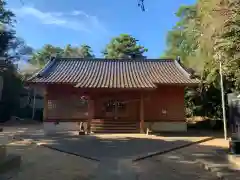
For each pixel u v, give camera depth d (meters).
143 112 20.34
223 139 17.11
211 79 17.92
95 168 9.45
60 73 22.25
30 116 38.06
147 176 8.41
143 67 24.33
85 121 21.62
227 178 7.77
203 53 14.02
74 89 21.88
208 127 24.34
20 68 44.62
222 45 9.59
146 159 11.18
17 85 36.16
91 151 12.66
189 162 10.51
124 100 22.48
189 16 22.98
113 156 11.55
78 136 18.16
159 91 21.92
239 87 11.65
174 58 27.14
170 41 28.66
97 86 19.44
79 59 25.77
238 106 11.57
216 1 9.63
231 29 9.27
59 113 21.69
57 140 16.23
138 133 19.95
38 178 7.91
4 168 8.08
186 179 8.07
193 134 19.41
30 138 17.02
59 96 21.81
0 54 36.34
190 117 28.27
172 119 21.52
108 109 22.55
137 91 20.83
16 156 9.29
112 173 8.76
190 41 22.94
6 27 33.84
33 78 20.70
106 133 19.91
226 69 10.79
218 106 23.94
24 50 43.09
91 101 21.19
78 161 10.63
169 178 8.17
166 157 11.57
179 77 21.31
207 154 12.00
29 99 41.16
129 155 11.77
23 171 8.69
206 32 10.82
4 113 33.12
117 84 19.95
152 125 21.41
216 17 9.78
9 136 17.86
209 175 8.52
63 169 9.16
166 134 19.39
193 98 24.91
